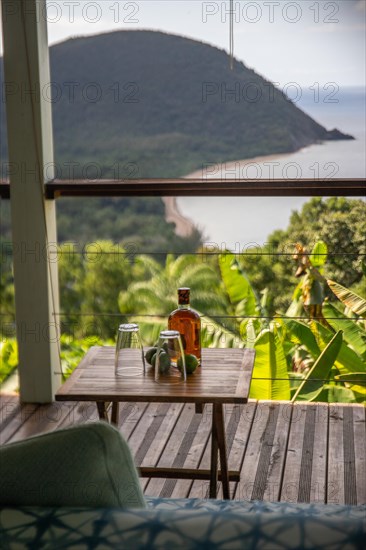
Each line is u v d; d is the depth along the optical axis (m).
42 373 3.12
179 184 2.91
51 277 3.07
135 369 1.97
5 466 0.92
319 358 3.19
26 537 0.82
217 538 0.80
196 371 2.00
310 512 0.91
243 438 2.71
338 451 2.59
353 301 3.25
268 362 3.19
